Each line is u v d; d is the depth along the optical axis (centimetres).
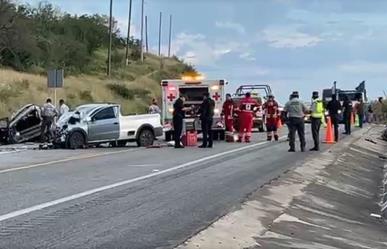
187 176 1527
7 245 818
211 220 997
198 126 2723
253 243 905
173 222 976
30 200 1151
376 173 2188
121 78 7206
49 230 906
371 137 3459
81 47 7369
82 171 1622
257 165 1795
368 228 1209
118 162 1864
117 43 9344
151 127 2622
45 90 4712
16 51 5781
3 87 4131
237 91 3750
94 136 2505
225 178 1498
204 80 2841
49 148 2489
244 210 1094
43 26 7231
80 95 5234
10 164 1816
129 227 936
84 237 867
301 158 2022
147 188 1317
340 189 1622
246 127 2805
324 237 1034
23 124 2836
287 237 983
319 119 2348
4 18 5541
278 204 1216
